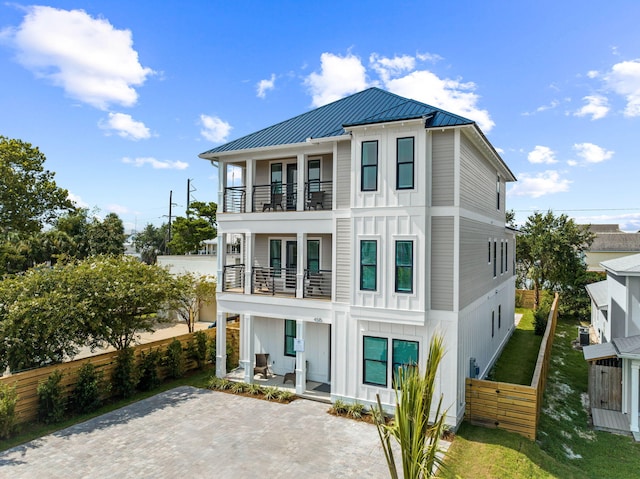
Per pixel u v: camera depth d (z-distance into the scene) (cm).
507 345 2256
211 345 1858
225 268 1744
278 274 1781
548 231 3047
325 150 1477
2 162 3034
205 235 4669
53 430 1199
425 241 1235
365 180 1329
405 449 426
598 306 2123
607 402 1403
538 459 1033
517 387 1177
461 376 1252
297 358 1480
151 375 1575
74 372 1366
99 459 1023
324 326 1614
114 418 1290
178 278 2103
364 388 1334
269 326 1734
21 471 962
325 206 1622
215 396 1491
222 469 976
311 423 1245
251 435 1162
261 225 1581
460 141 1257
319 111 1739
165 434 1169
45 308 1298
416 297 1241
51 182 3466
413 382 436
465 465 982
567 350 2189
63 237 4053
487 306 1738
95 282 1466
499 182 2125
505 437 1138
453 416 1172
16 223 3316
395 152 1279
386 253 1289
